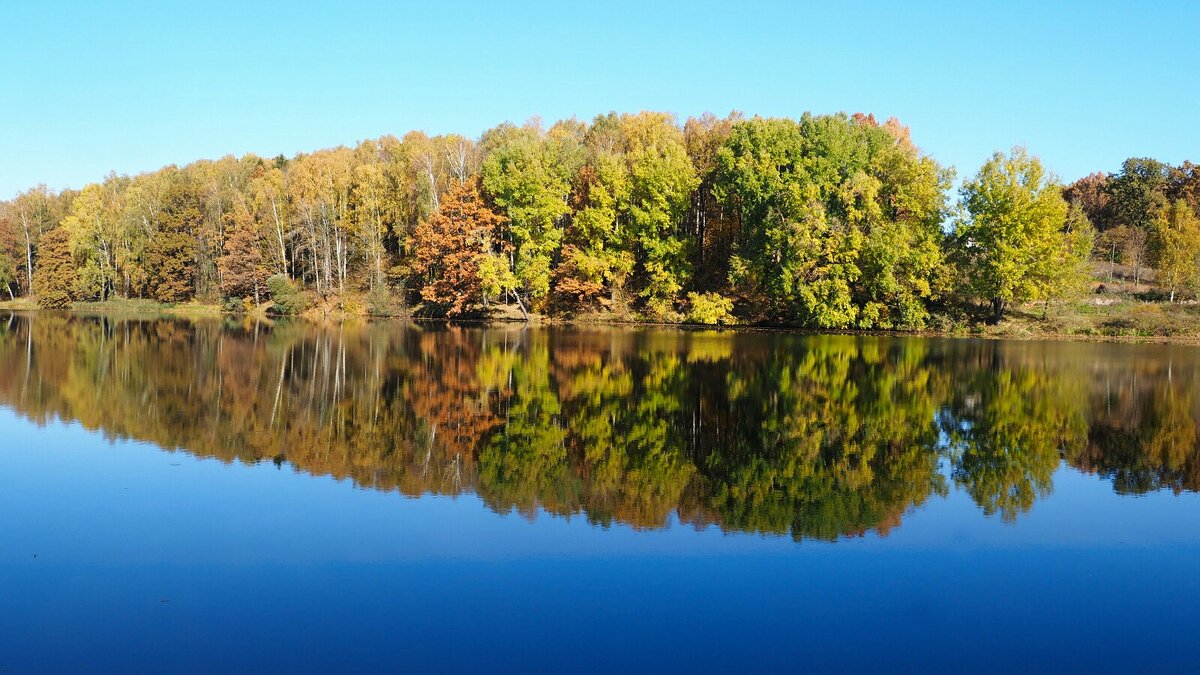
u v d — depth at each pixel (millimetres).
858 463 19250
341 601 11414
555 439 21484
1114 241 75312
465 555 13141
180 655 9953
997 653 10188
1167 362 38938
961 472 18531
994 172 55719
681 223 72250
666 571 12578
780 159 60281
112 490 16469
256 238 86250
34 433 21688
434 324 66125
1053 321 56188
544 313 69500
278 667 9680
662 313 64500
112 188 105500
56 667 9656
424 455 19609
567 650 10102
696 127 77875
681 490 16875
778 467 18797
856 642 10414
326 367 35906
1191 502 16312
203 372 33875
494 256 67625
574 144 75000
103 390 28797
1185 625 10977
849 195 56344
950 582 12281
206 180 100750
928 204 57719
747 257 60938
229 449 20109
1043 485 17469
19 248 104812
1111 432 22859
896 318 59250
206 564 12695
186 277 93312
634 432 22422
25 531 14086
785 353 42188
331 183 82938
